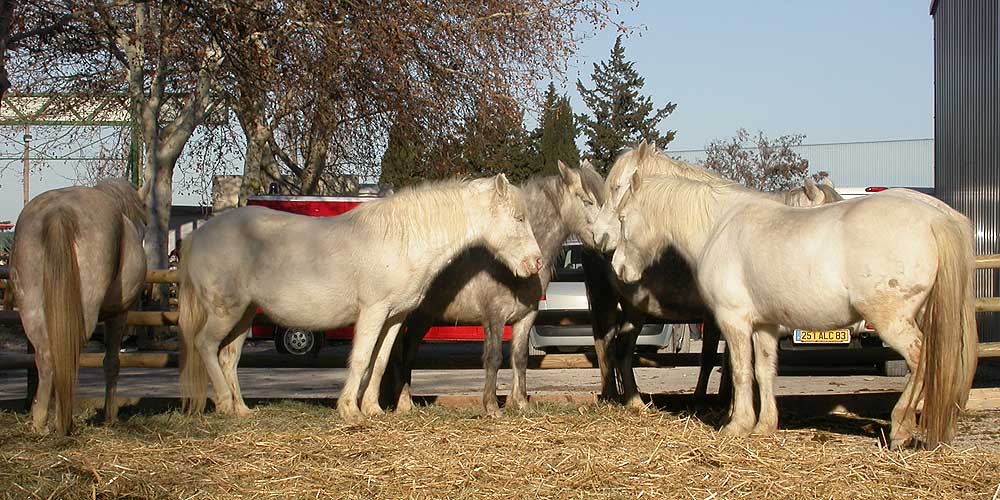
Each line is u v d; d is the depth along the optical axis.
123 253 7.46
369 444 6.77
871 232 6.25
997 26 14.22
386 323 8.38
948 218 6.21
